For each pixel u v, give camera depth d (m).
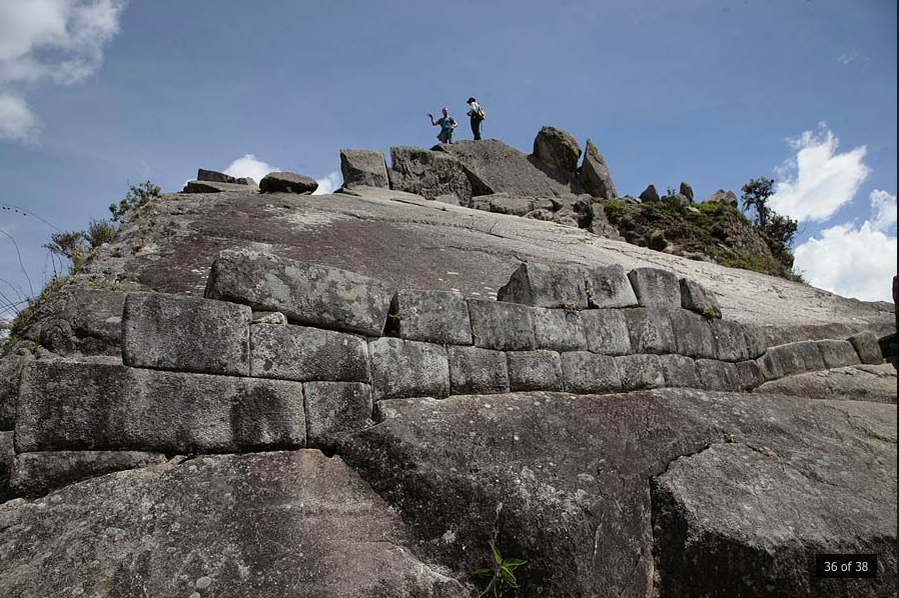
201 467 3.78
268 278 4.38
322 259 7.94
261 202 10.95
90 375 3.71
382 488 3.95
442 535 3.71
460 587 3.50
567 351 5.46
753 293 10.48
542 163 20.19
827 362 7.59
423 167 18.02
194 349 3.97
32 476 3.49
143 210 9.22
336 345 4.45
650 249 13.40
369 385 4.51
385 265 8.22
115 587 3.08
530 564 3.59
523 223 13.01
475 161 19.08
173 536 3.37
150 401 3.79
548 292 5.60
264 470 3.88
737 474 4.59
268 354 4.19
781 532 4.03
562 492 3.91
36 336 4.93
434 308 4.95
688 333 6.32
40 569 3.10
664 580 4.02
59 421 3.59
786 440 5.32
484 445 4.21
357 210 11.62
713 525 3.98
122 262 6.84
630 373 5.73
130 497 3.52
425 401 4.59
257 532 3.48
